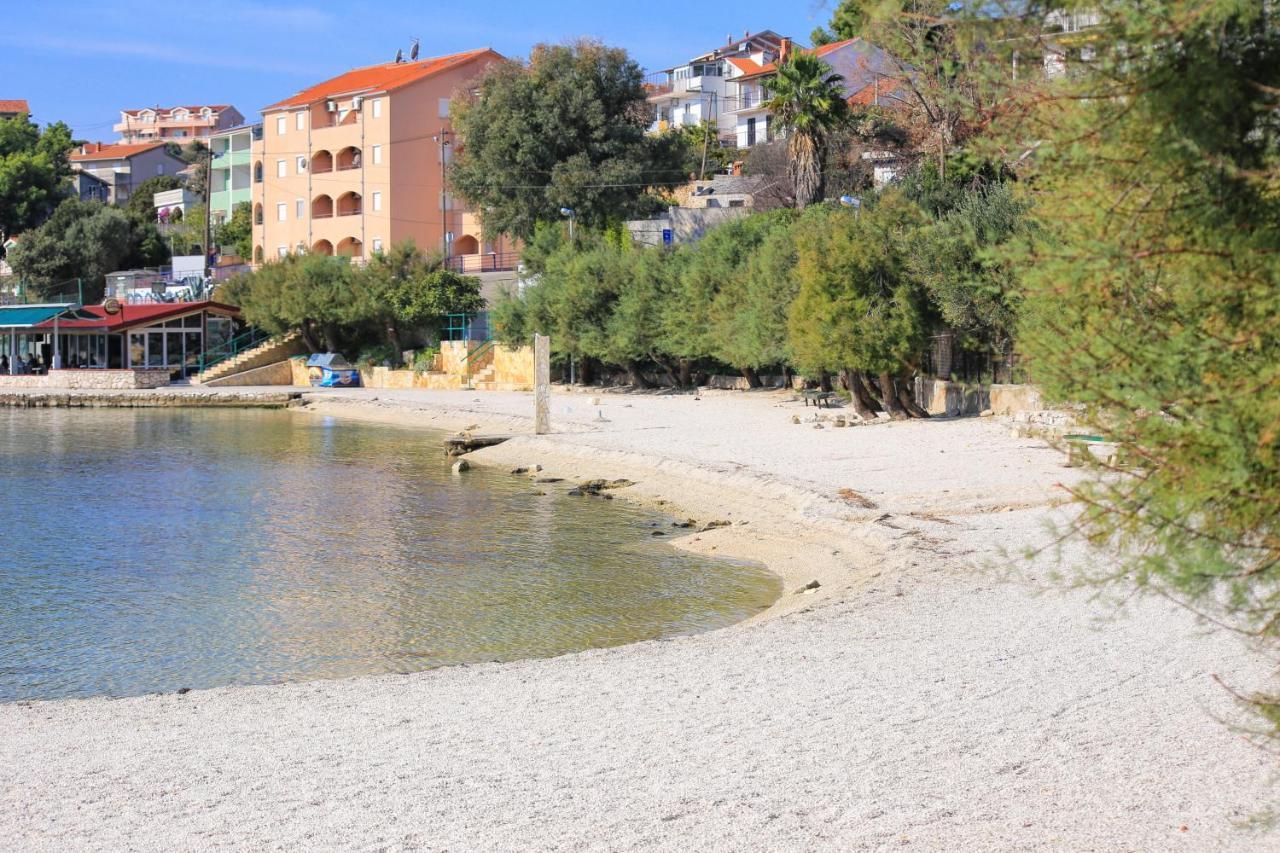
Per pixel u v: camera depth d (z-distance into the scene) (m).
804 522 19.80
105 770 7.80
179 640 14.39
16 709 9.98
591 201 68.25
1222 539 3.88
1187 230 3.86
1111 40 3.74
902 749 7.57
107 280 95.69
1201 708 7.97
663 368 53.69
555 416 40.62
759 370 50.00
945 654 10.18
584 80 70.81
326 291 65.94
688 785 7.05
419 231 85.69
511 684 10.15
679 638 12.16
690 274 46.59
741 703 8.95
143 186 129.62
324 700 9.83
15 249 100.31
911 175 40.03
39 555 20.16
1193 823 6.12
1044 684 8.97
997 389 31.12
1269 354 3.83
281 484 29.44
